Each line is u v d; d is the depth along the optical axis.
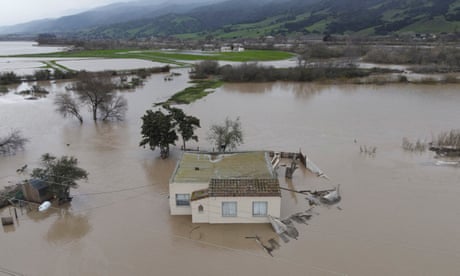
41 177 28.83
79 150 42.03
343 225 25.06
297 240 23.42
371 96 70.56
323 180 32.44
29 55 174.25
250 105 64.06
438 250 22.22
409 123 50.56
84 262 21.72
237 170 28.08
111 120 55.97
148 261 21.69
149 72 106.88
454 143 39.53
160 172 34.84
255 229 24.69
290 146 41.62
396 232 24.12
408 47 140.00
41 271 21.00
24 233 24.91
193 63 129.25
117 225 25.58
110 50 194.38
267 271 20.59
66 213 27.38
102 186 31.89
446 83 82.31
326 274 20.25
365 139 43.84
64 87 88.06
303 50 151.50
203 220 25.52
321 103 65.19
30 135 48.59
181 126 39.09
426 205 27.62
